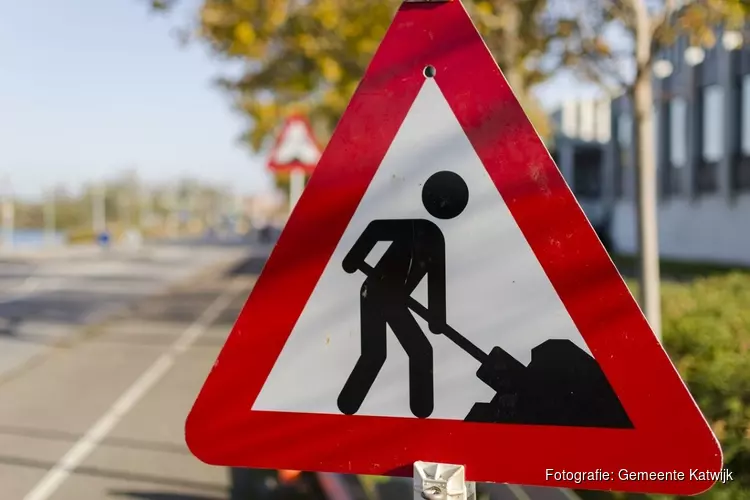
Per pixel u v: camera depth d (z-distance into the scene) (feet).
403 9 5.31
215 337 38.01
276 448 5.41
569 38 23.35
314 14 30.76
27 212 286.25
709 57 78.23
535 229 5.09
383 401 5.27
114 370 30.22
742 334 15.02
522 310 5.09
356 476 15.97
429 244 5.22
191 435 5.49
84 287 64.75
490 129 5.17
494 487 12.37
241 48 31.32
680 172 86.43
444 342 5.19
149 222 317.83
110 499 16.84
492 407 5.11
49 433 21.70
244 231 303.07
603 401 4.95
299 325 5.39
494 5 25.86
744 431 10.75
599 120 112.47
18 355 33.50
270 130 58.44
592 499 11.39
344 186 5.35
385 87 5.31
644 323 4.91
